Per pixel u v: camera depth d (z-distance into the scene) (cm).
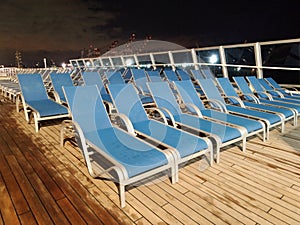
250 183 236
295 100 501
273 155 299
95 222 185
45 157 304
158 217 190
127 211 198
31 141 362
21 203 209
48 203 209
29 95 485
